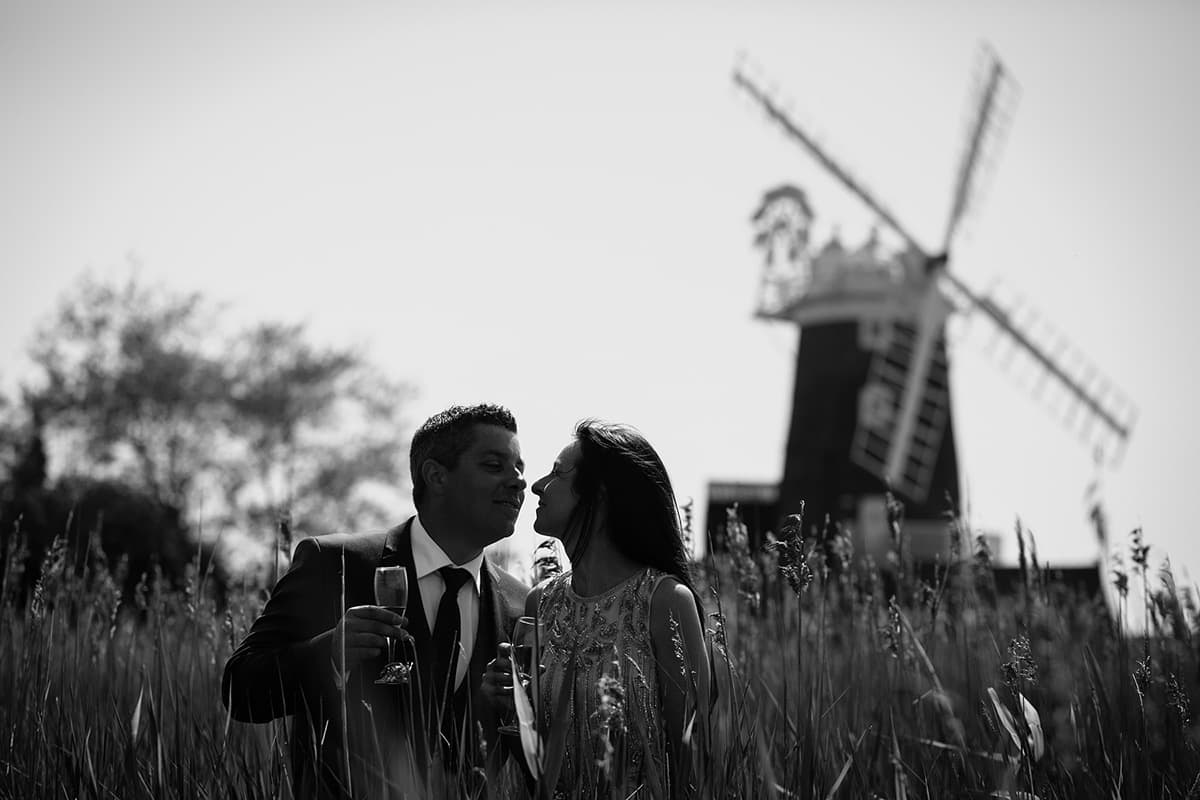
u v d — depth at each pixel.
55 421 35.41
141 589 5.84
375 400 38.66
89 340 36.69
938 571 5.56
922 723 4.74
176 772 4.21
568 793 3.72
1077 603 6.54
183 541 20.02
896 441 28.23
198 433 36.53
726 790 3.62
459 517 4.63
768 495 30.72
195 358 36.56
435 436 4.68
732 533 5.21
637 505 4.19
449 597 4.61
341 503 37.59
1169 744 4.34
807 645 5.30
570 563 4.29
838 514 28.67
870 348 29.47
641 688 3.99
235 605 5.61
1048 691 4.28
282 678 4.29
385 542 4.73
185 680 5.42
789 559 3.84
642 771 3.94
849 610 6.23
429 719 4.16
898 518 5.69
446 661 4.50
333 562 4.62
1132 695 4.75
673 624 3.99
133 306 36.94
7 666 5.44
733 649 5.20
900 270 29.27
